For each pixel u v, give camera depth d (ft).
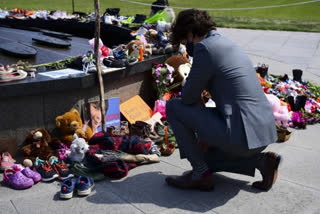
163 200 10.77
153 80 17.49
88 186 10.93
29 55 17.12
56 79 13.19
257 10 66.90
